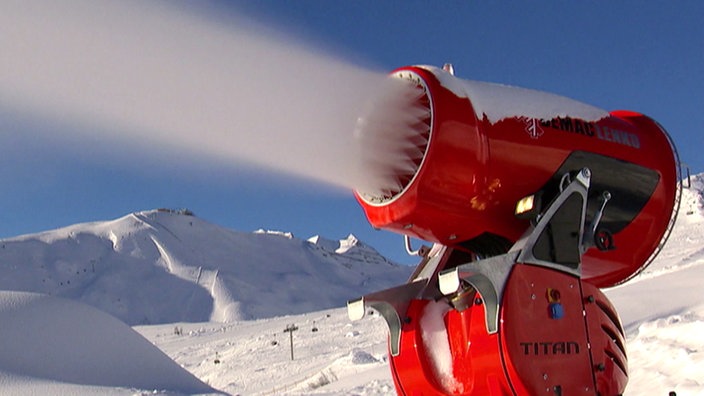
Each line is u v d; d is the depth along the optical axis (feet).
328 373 107.45
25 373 75.82
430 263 15.37
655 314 64.18
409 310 14.62
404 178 13.35
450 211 13.41
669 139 16.58
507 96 14.05
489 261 12.46
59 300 94.99
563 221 13.46
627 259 15.89
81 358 83.35
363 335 198.29
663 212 15.97
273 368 170.91
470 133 13.05
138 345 90.84
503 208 13.88
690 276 97.40
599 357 13.47
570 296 13.26
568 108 14.85
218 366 197.67
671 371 23.94
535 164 13.82
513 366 12.16
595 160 14.71
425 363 14.05
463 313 13.51
